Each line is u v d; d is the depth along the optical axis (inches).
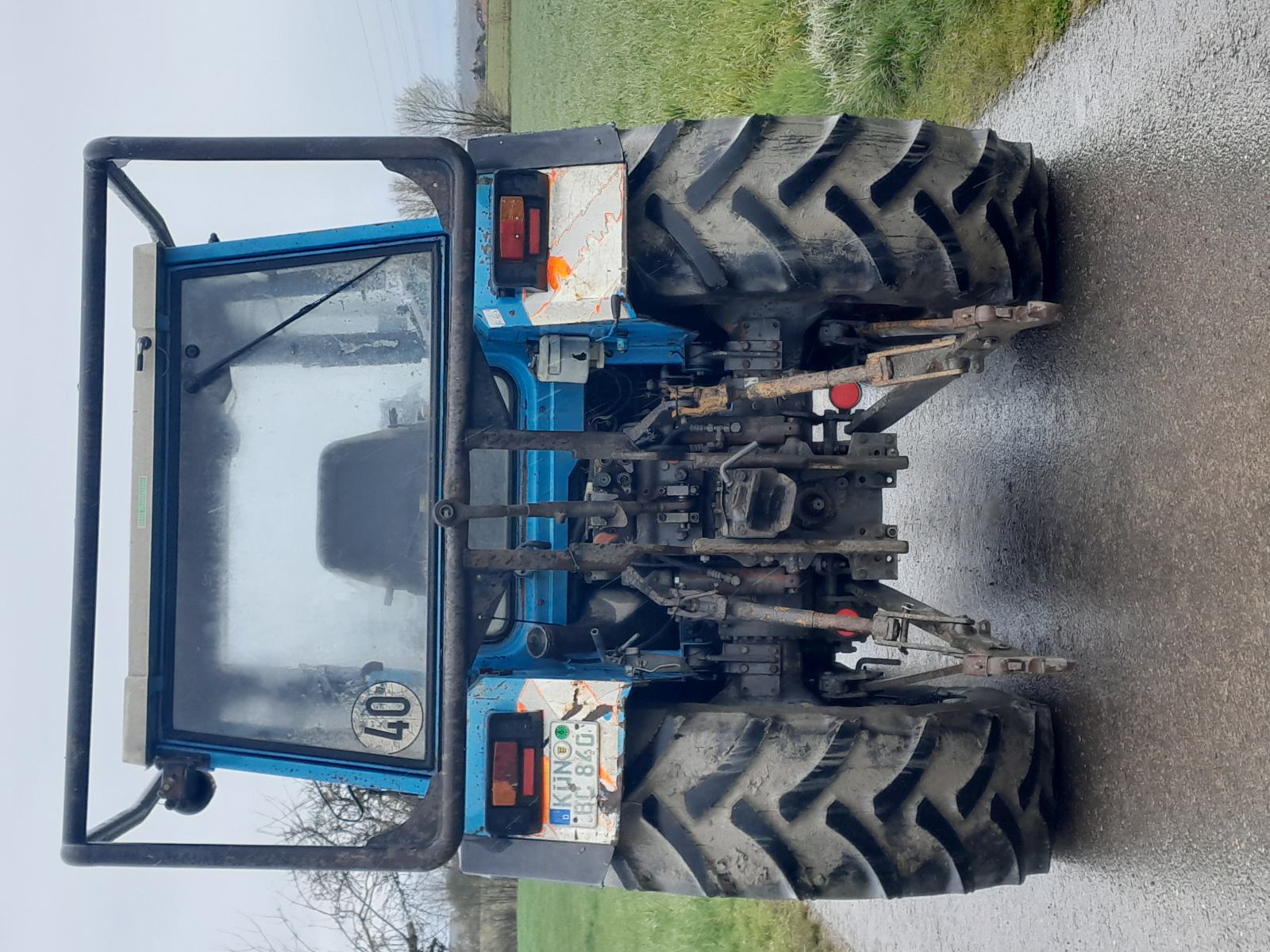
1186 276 107.4
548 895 415.5
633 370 131.6
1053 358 133.2
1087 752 119.9
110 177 112.2
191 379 118.2
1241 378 98.5
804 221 112.4
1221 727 98.7
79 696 104.0
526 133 112.2
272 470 117.6
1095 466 123.3
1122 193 119.6
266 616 116.7
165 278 118.8
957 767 111.6
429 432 115.4
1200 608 102.7
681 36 296.5
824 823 107.6
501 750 108.4
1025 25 152.5
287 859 102.4
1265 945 91.6
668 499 121.6
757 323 121.5
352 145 108.3
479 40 669.9
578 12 371.6
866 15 210.1
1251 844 93.8
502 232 110.6
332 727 115.1
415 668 114.5
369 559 116.0
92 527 105.8
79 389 106.6
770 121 113.0
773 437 121.5
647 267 114.1
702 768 109.7
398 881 477.7
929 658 178.2
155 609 116.3
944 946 163.5
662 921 278.4
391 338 117.4
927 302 118.5
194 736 116.7
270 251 118.4
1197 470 104.3
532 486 123.6
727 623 122.3
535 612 123.6
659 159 114.2
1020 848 114.2
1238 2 101.8
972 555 161.2
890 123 115.2
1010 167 121.6
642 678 116.6
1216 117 104.0
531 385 123.7
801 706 115.0
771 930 236.5
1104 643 119.0
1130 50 121.6
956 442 169.3
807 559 120.3
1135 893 110.0
